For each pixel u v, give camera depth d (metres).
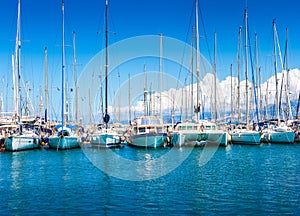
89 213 20.83
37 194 25.31
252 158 43.81
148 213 20.62
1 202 23.27
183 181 29.30
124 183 28.78
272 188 26.19
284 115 71.94
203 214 20.28
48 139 57.50
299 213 20.28
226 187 26.78
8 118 69.31
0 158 46.09
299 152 49.59
